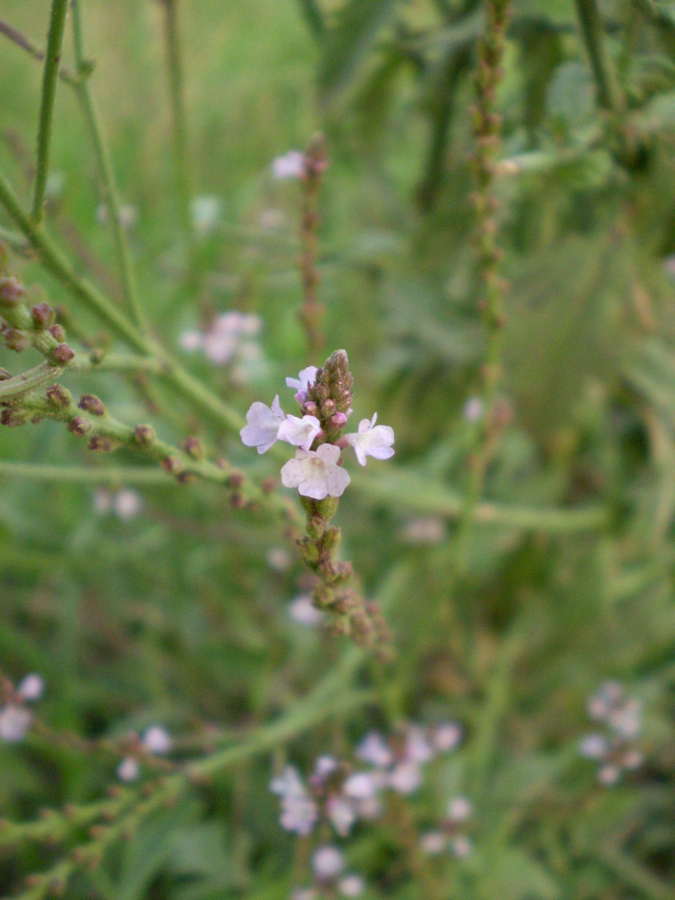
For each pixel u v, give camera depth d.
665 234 0.10
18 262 0.08
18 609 0.15
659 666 0.14
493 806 0.12
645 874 0.12
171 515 0.12
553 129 0.09
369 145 0.14
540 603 0.14
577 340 0.11
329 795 0.09
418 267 0.13
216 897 0.12
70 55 0.22
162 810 0.11
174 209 0.20
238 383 0.13
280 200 0.19
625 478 0.14
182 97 0.11
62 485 0.14
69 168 0.20
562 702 0.14
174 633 0.14
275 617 0.14
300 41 0.23
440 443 0.15
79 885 0.12
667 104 0.09
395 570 0.13
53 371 0.06
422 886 0.11
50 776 0.13
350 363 0.17
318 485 0.05
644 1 0.08
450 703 0.14
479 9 0.11
